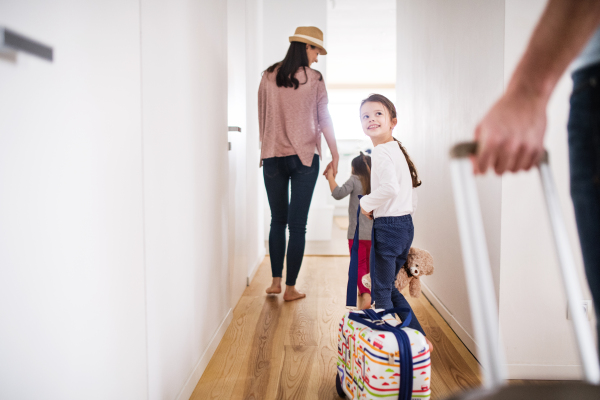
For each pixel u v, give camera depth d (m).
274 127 2.17
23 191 0.73
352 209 2.17
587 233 0.61
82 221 0.82
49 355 0.77
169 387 1.11
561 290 1.36
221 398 1.26
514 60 1.29
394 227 1.46
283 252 2.31
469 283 0.50
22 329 0.73
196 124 1.38
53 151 0.77
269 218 3.63
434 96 2.14
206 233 1.50
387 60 6.54
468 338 1.60
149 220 0.97
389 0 4.50
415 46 2.58
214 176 1.63
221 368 1.45
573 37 0.55
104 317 0.88
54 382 0.78
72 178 0.80
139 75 0.91
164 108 1.08
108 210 0.88
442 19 1.99
